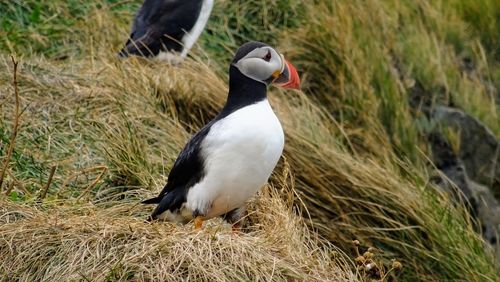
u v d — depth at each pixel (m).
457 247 11.59
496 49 16.97
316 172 11.70
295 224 9.86
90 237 8.65
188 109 12.30
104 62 12.45
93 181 10.23
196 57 13.20
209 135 8.57
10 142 10.20
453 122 14.42
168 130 11.45
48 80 11.83
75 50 13.28
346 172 11.85
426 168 13.30
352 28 14.69
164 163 10.85
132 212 9.75
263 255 8.65
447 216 11.94
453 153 14.07
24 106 11.22
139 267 8.30
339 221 11.55
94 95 11.61
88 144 10.79
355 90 14.02
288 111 12.78
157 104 11.94
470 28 16.89
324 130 12.82
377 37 15.02
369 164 12.65
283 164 11.54
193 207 8.77
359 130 13.39
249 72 8.70
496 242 13.12
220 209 8.87
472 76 16.28
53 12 13.88
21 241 8.75
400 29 15.80
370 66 14.33
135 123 11.20
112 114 11.24
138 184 10.40
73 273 8.36
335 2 14.82
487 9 17.19
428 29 16.33
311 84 14.14
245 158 8.49
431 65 15.30
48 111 11.27
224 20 14.78
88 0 14.20
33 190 10.02
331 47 14.37
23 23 13.58
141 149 10.73
